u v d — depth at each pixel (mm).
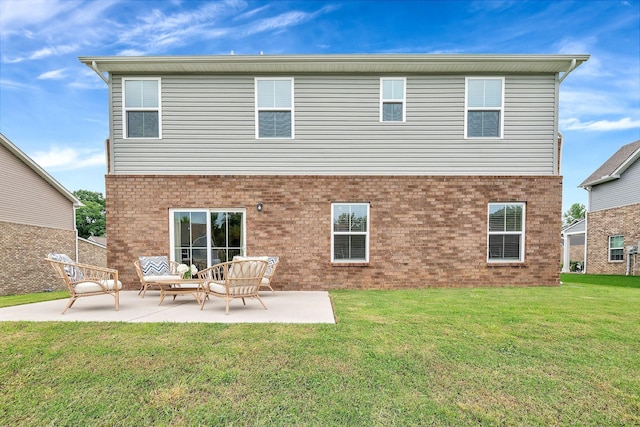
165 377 2855
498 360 3219
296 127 7969
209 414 2363
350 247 7918
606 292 7031
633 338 3805
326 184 7844
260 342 3639
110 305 5770
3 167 12930
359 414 2361
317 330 4062
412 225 7891
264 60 7516
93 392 2637
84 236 33188
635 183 14188
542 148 8070
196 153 7871
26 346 3479
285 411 2398
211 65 7637
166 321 4477
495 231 8008
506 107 8039
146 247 7656
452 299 6141
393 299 6188
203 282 5609
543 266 7973
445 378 2865
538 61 7586
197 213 7797
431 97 8031
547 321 4484
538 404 2494
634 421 2309
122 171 7793
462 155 8023
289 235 7797
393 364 3117
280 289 7734
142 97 7863
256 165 7922
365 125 8016
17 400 2533
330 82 8008
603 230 15898
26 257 14016
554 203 7977
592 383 2793
